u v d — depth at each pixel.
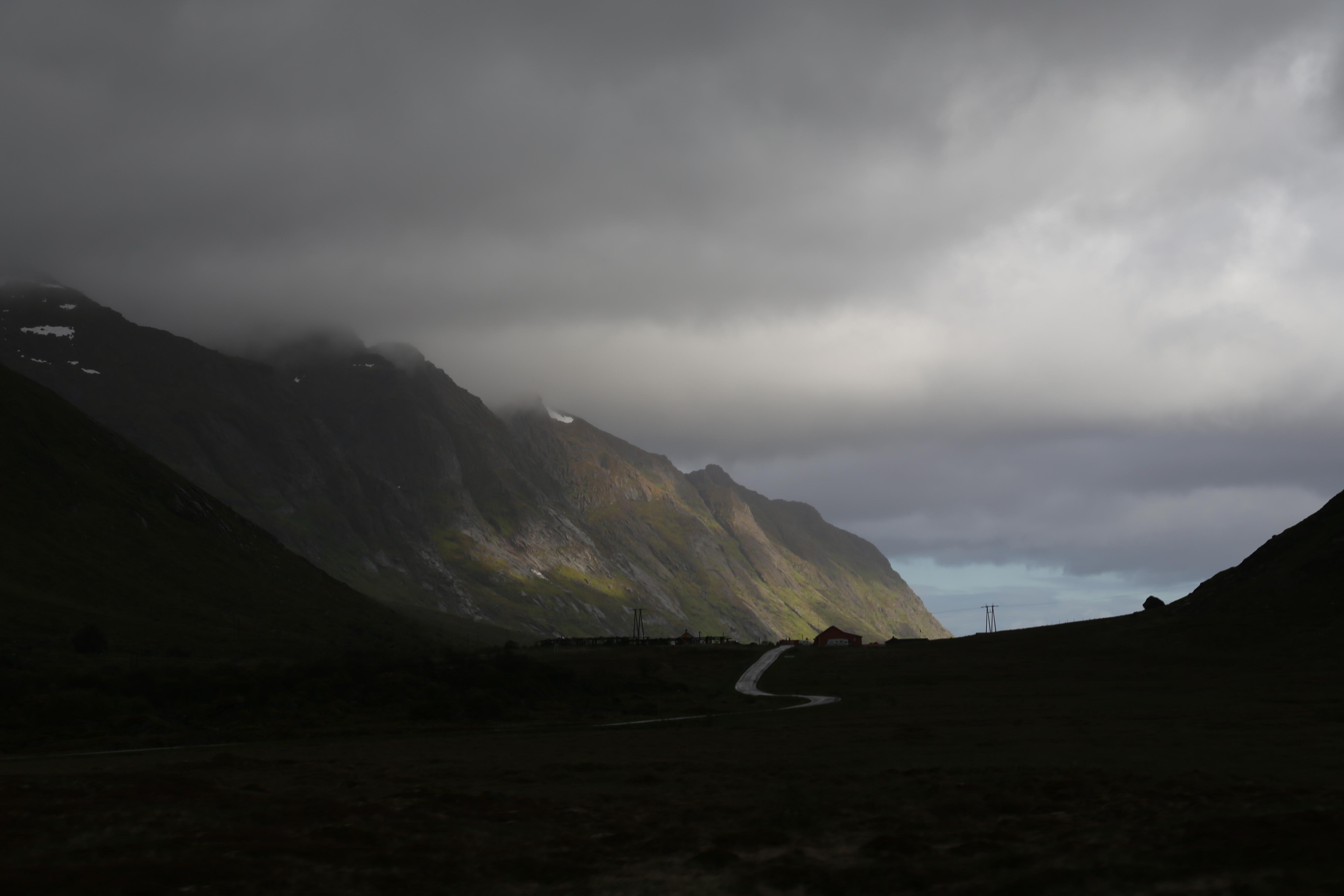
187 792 42.09
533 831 34.81
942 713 84.62
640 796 42.41
